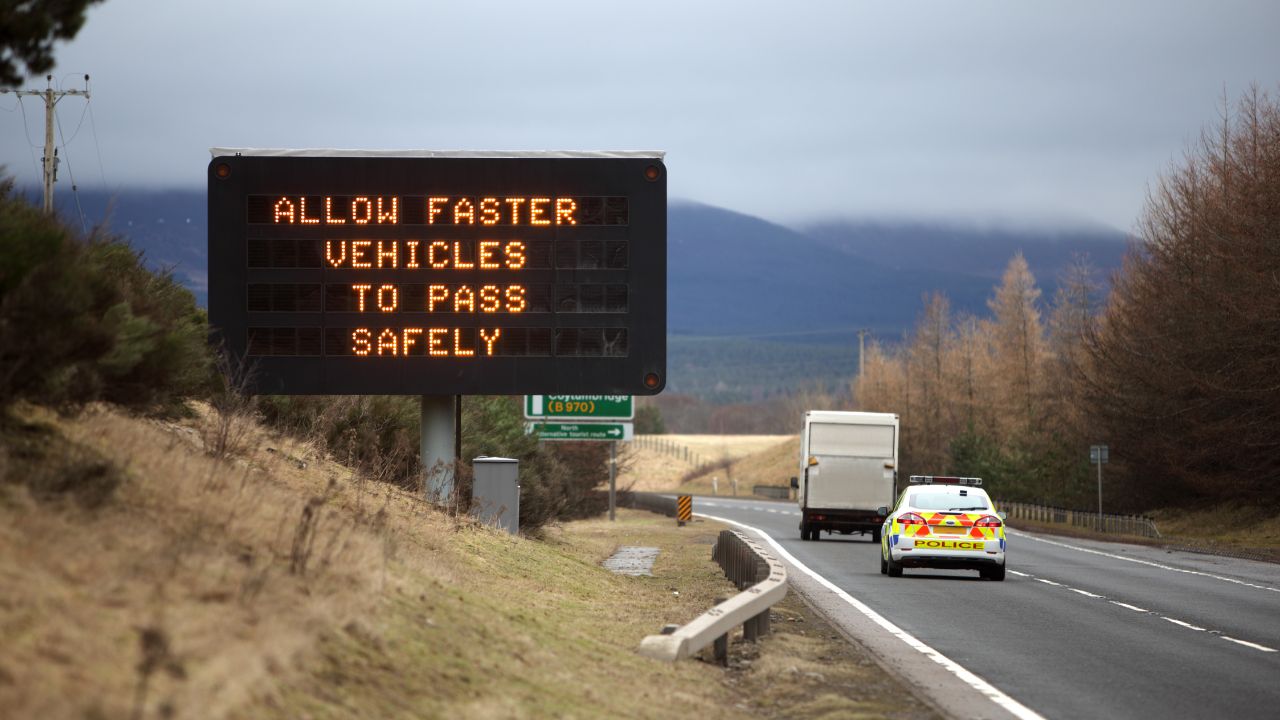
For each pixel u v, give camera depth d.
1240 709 25.11
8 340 23.56
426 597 26.08
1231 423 108.31
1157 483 126.75
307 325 51.31
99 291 27.86
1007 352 190.50
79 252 27.56
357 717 17.38
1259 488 110.75
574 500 112.50
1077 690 27.17
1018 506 142.38
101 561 18.89
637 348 52.41
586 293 52.34
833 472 90.31
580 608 35.34
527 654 24.91
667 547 80.06
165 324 32.41
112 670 15.11
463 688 20.78
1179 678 28.94
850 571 61.69
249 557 22.91
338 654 19.67
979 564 55.81
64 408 25.28
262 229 51.34
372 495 41.53
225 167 51.34
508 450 84.19
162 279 47.25
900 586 53.09
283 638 18.27
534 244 52.28
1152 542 94.69
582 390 52.12
